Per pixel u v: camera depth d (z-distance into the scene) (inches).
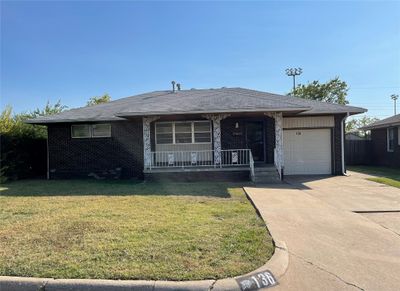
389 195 395.5
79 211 296.4
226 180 549.0
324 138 653.9
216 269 165.9
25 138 636.1
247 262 175.3
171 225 245.4
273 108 518.6
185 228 237.1
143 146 590.6
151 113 530.3
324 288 156.2
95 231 230.4
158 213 287.0
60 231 231.0
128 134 620.4
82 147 625.9
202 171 550.0
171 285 150.6
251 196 370.9
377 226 256.7
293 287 156.9
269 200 347.6
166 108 543.5
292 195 380.5
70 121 599.2
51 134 628.7
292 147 654.5
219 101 577.9
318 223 261.4
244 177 548.7
